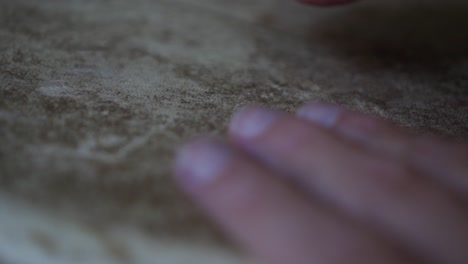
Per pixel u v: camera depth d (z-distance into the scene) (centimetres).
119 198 16
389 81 25
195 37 28
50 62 23
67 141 18
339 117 17
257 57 26
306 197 14
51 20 28
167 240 15
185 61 25
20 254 16
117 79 22
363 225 14
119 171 17
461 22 33
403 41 30
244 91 22
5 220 16
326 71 25
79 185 16
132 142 18
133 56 24
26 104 19
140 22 29
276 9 34
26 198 16
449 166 15
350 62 27
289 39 30
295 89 23
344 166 15
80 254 16
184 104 21
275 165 15
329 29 32
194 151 15
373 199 14
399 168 15
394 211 14
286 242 14
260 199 14
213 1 35
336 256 14
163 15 31
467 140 20
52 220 15
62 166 17
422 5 35
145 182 16
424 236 14
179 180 16
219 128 19
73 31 27
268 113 17
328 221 14
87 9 31
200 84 22
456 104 23
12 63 22
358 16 33
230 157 15
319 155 15
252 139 16
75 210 15
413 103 23
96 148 18
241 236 14
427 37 31
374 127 17
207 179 15
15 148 17
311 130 16
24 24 27
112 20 29
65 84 21
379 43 30
